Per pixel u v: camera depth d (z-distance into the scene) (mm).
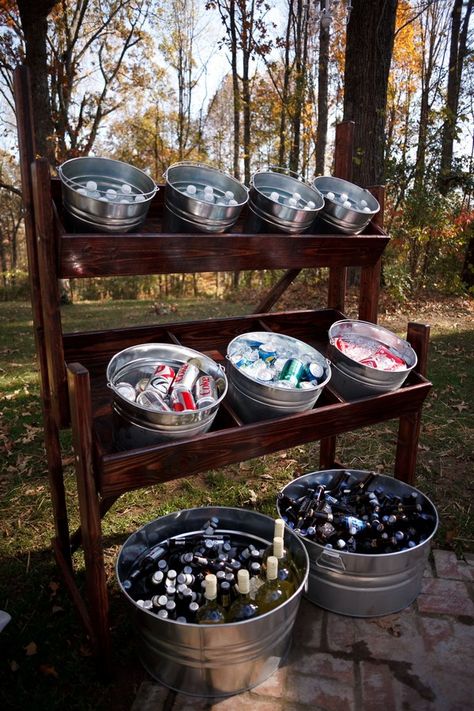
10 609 2076
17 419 4047
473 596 2137
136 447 1599
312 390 1809
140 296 16781
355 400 2018
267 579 1757
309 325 2584
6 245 25672
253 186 1922
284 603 1633
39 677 1781
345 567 1929
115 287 16625
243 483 3066
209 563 1915
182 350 1910
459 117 8914
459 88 11758
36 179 1460
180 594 1776
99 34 14375
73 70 12930
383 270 8547
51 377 1747
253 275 15148
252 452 1798
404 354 2270
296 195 2070
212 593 1626
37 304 1830
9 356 6262
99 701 1697
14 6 10852
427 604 2090
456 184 9578
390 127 10945
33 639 1937
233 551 2029
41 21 8516
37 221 1527
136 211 1590
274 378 1898
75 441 1555
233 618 1684
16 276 18188
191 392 1707
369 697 1691
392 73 15125
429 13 13547
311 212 1907
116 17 14836
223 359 2277
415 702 1673
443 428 3744
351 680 1756
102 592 1666
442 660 1835
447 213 9000
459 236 9406
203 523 2172
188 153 17234
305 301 9633
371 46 7297
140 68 16203
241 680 1688
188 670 1652
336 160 2441
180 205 1706
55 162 9391
